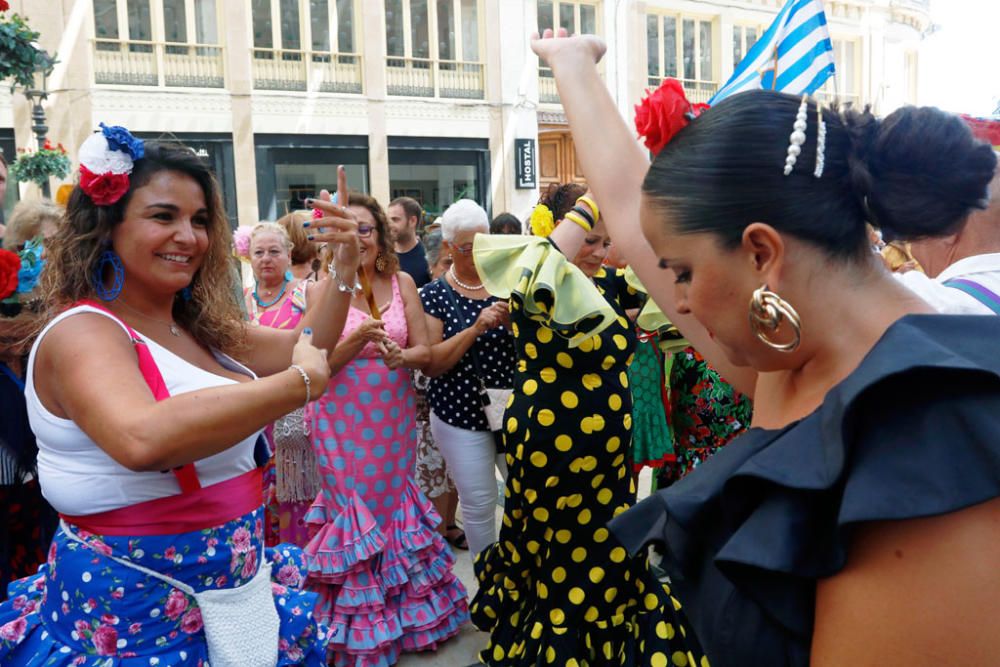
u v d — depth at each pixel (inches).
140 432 53.1
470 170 583.8
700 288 32.2
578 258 98.2
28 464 89.4
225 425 55.2
